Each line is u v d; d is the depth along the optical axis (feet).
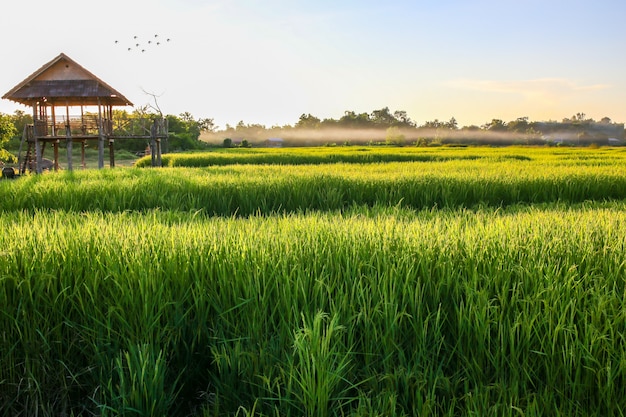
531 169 52.31
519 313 10.62
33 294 11.84
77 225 17.58
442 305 11.79
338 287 11.82
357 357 10.96
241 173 49.52
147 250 13.21
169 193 36.32
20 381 10.91
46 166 115.44
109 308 11.16
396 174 45.01
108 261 12.50
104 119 94.17
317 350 9.42
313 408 9.16
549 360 10.20
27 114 224.12
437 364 10.75
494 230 16.21
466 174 44.75
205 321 11.58
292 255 12.98
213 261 12.64
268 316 11.66
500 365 10.69
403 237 14.56
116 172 54.60
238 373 10.55
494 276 12.08
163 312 11.65
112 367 10.88
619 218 19.76
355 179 40.29
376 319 11.13
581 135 540.52
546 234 15.79
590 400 9.76
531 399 9.76
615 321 10.30
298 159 114.01
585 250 13.55
